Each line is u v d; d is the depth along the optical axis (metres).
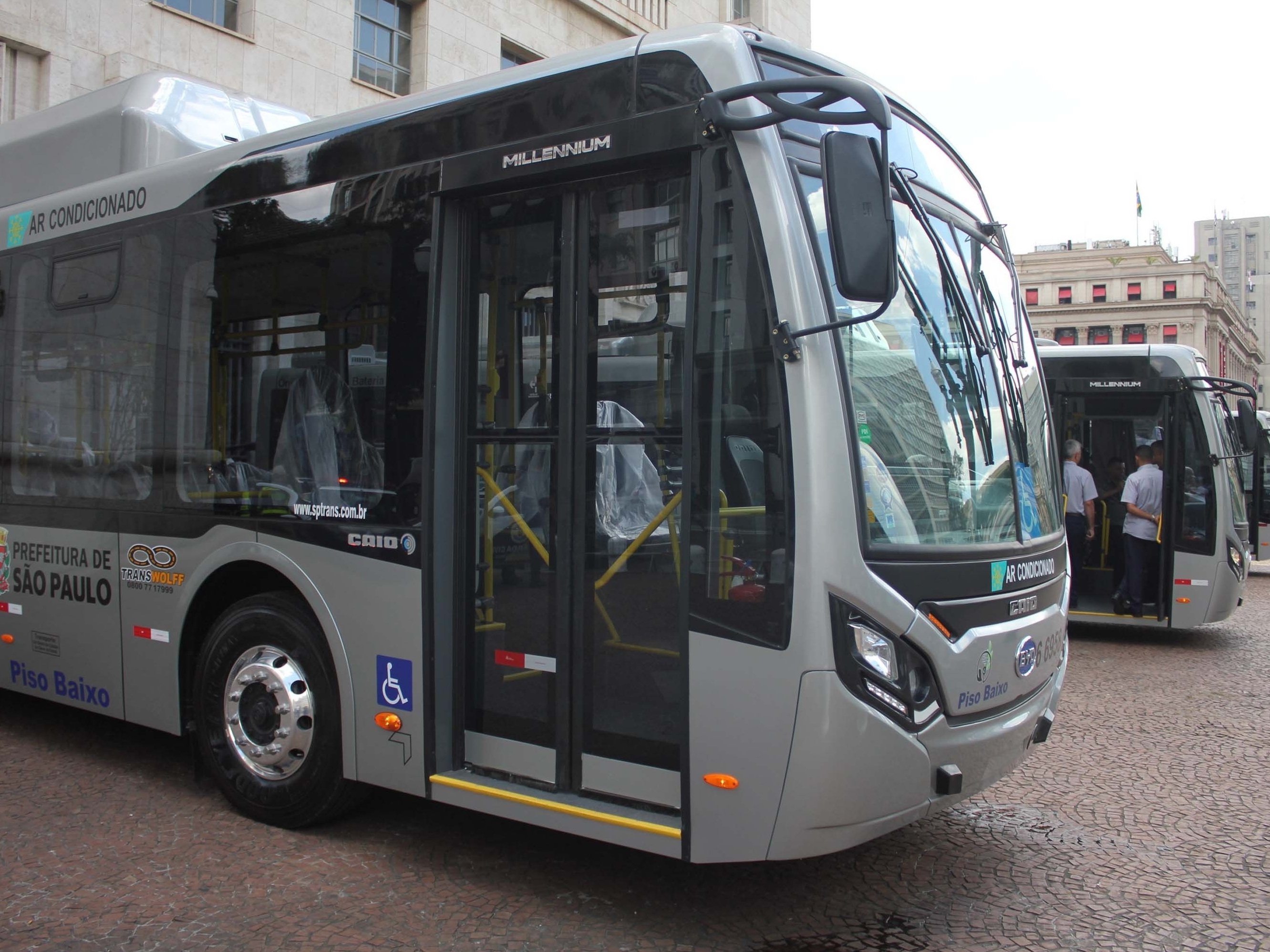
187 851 4.43
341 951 3.53
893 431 3.62
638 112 3.74
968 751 3.64
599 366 3.82
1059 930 3.86
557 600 3.88
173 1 14.26
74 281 5.71
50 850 4.43
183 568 5.02
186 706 5.09
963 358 4.13
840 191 3.11
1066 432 11.06
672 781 3.63
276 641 4.68
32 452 5.88
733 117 3.49
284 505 4.63
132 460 5.32
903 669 3.44
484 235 4.16
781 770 3.34
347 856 4.39
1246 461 17.62
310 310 4.60
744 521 3.43
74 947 3.54
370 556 4.29
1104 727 7.00
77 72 13.09
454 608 4.17
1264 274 177.12
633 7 21.23
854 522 3.36
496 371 4.11
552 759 3.91
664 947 3.62
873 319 3.28
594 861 4.40
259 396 4.78
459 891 4.06
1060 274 83.00
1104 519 11.00
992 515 3.99
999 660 3.79
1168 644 10.54
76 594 5.57
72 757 5.84
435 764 4.12
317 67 15.77
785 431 3.37
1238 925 3.93
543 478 3.96
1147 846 4.75
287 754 4.62
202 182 5.11
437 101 4.29
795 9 26.22
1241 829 5.00
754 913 3.93
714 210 3.54
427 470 4.12
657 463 3.68
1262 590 16.27
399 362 4.25
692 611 3.50
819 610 3.30
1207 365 10.63
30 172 6.43
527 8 19.09
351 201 4.48
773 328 3.40
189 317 5.11
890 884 4.26
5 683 6.02
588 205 3.87
